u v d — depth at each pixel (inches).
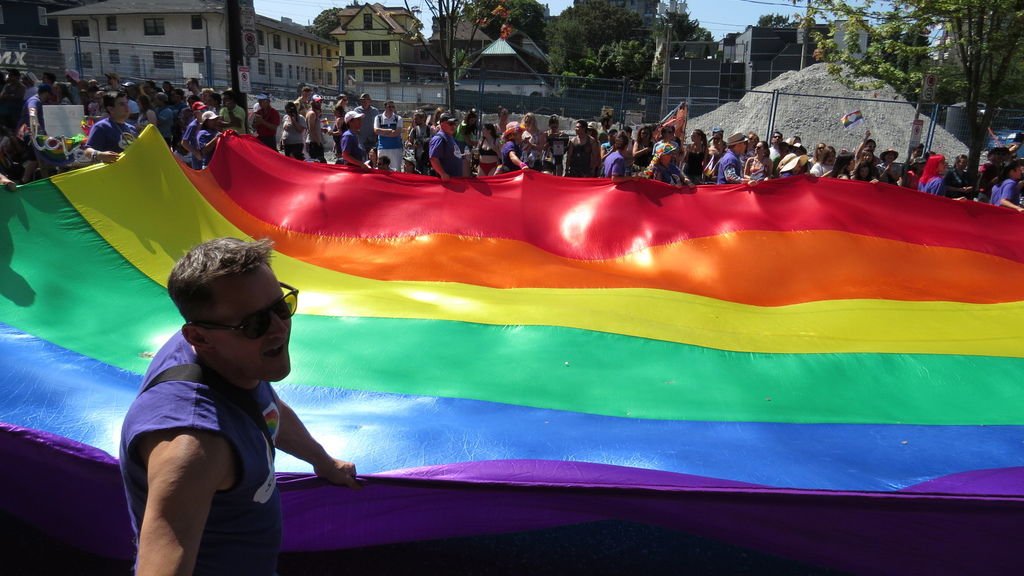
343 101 565.6
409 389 163.6
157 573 56.5
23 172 374.3
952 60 670.5
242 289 63.9
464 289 231.9
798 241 271.3
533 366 179.3
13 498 117.4
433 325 197.9
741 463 136.3
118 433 126.6
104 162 226.5
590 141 487.5
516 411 155.7
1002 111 793.6
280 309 66.7
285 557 128.7
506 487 105.6
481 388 166.2
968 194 541.0
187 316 64.6
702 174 519.2
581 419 154.2
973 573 110.9
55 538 120.8
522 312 211.0
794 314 230.2
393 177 283.1
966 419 163.3
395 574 126.4
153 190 222.2
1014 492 121.8
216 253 64.0
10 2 2006.6
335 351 179.6
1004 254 275.3
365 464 128.4
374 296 217.0
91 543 119.5
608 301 227.3
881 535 108.9
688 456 137.7
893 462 140.5
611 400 165.0
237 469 64.5
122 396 140.9
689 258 264.7
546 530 141.8
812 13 683.4
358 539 118.3
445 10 580.1
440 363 177.8
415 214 272.2
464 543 136.3
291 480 101.4
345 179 280.1
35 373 144.6
